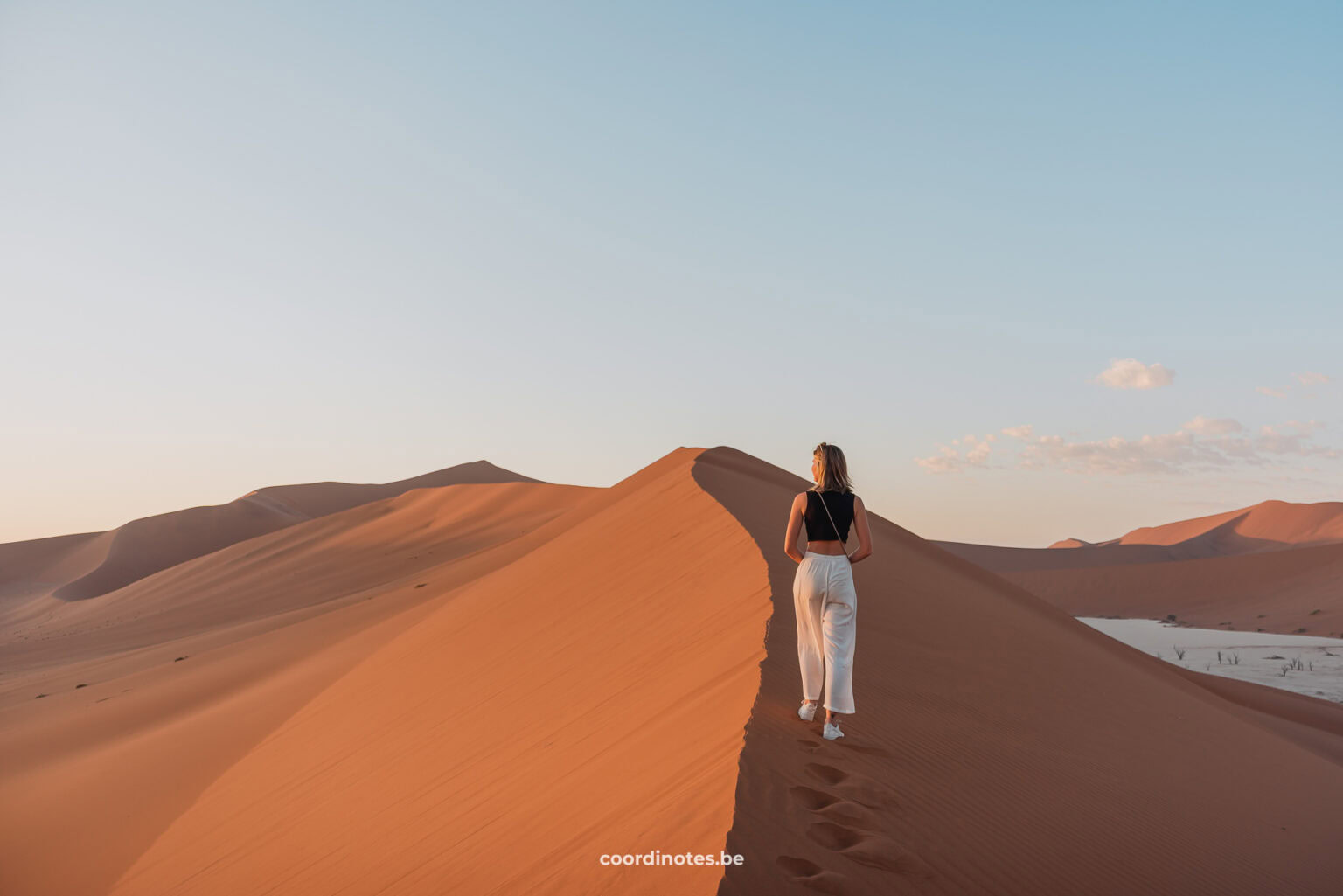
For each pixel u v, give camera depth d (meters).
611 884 3.48
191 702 22.61
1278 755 9.81
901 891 3.56
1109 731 8.00
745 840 3.45
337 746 11.71
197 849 10.31
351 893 5.86
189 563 83.88
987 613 12.48
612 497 31.16
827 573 5.22
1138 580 97.25
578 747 6.46
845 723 5.55
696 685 6.48
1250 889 5.35
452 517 77.88
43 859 12.73
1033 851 4.58
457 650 13.69
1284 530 166.38
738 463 25.55
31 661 49.28
